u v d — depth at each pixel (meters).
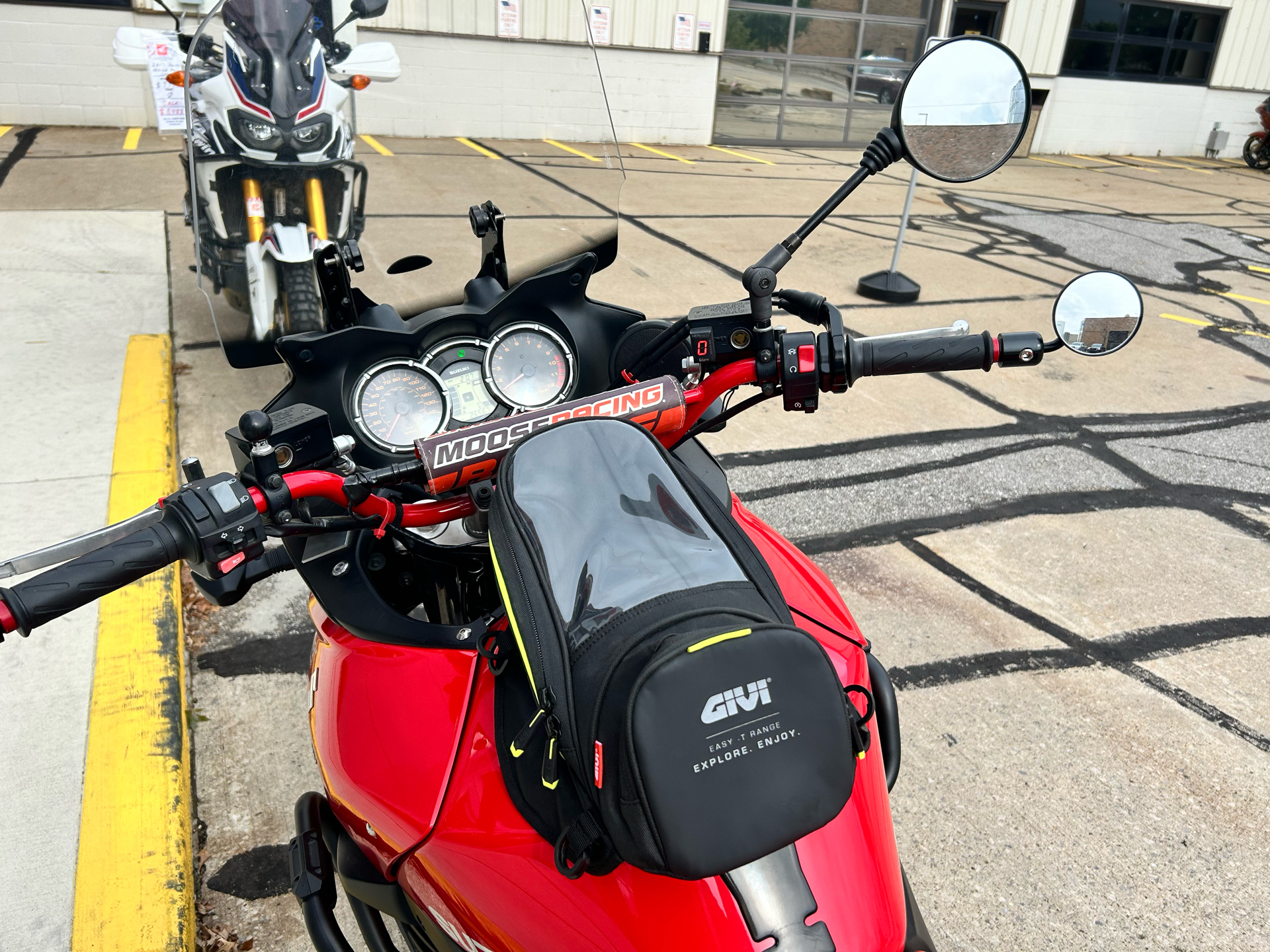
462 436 1.65
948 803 2.73
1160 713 3.14
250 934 2.29
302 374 1.89
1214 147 20.28
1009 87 1.90
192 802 2.63
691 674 1.13
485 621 1.70
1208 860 2.58
